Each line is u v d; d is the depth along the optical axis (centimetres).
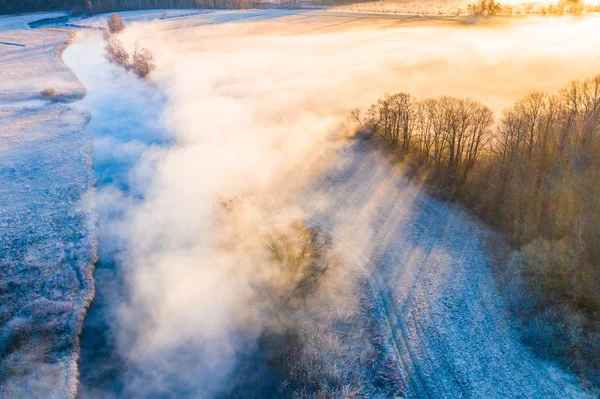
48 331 3869
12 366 3525
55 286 4325
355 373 3388
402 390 3228
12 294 4188
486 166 5256
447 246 4528
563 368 3206
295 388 3350
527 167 4719
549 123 4841
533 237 4209
